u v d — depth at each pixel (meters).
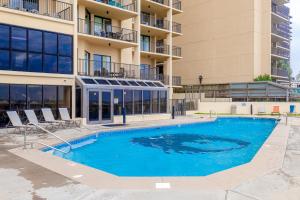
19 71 15.02
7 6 16.06
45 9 18.52
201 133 16.88
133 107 20.14
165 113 22.33
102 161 9.92
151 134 16.41
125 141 13.96
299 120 20.16
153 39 31.50
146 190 5.02
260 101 28.92
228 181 5.57
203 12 37.88
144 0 27.56
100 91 17.92
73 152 11.32
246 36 33.53
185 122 19.41
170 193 4.88
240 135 16.12
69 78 17.33
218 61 36.19
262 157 7.79
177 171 8.57
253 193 4.91
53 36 16.56
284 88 29.42
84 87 17.03
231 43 34.94
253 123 21.84
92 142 13.22
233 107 27.42
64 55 17.12
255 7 33.16
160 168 8.97
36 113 15.84
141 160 10.06
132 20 26.66
